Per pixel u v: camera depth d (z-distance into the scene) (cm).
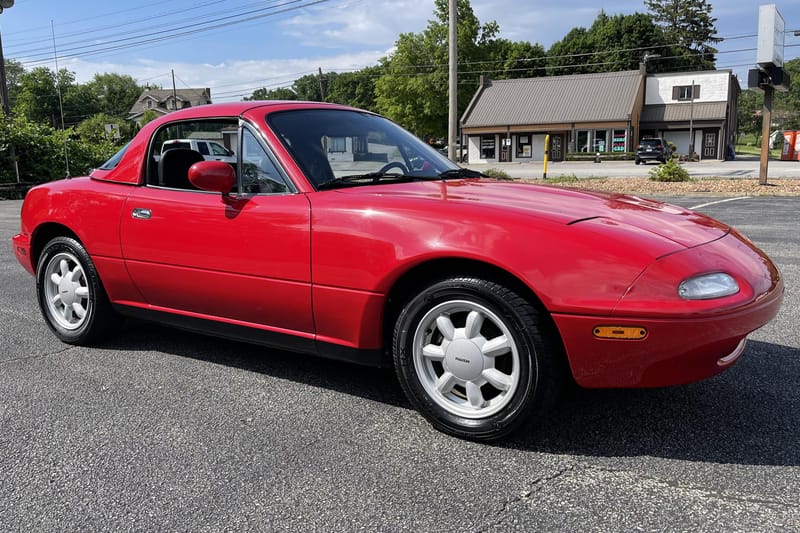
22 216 425
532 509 215
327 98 11069
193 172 299
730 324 232
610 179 1973
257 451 262
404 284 280
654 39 6925
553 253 239
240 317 327
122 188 370
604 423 279
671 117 4500
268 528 208
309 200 296
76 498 229
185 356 385
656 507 214
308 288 291
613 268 234
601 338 234
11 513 220
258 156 319
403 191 296
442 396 274
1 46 2464
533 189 315
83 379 348
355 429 281
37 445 270
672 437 265
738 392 310
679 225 274
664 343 229
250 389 330
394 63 5503
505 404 256
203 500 225
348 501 222
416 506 218
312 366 364
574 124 4503
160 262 344
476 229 252
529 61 7188
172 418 296
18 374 357
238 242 311
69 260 403
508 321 249
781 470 236
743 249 271
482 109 4928
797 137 3538
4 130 2134
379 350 286
